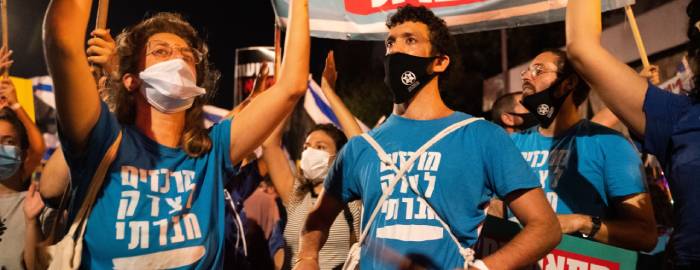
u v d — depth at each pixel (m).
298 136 7.02
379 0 4.21
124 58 2.64
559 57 3.77
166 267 2.42
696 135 2.49
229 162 2.72
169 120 2.63
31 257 3.52
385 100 16.02
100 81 2.79
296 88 2.75
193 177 2.56
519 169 2.61
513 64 13.18
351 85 16.30
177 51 2.64
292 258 4.86
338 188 2.96
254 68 6.89
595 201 3.61
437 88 2.90
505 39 13.09
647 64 3.75
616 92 2.67
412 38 2.86
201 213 2.54
